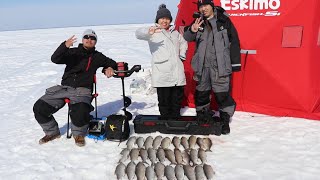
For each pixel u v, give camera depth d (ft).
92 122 15.05
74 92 14.08
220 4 17.83
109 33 150.71
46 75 38.88
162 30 14.99
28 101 25.21
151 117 15.81
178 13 19.29
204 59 14.96
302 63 16.48
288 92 16.94
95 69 14.74
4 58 59.11
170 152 12.82
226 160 12.44
